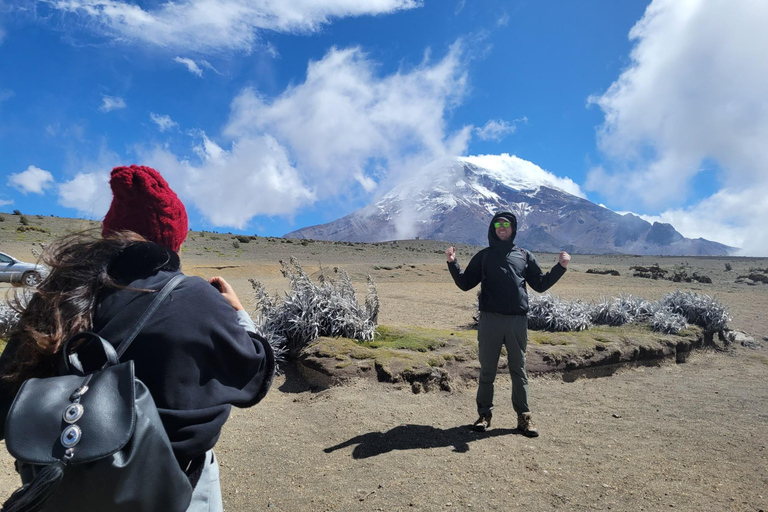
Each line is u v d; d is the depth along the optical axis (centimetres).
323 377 600
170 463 134
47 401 129
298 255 4366
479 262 507
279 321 681
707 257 10869
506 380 654
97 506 125
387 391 583
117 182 175
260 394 168
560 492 365
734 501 356
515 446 453
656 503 352
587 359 712
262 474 395
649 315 955
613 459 427
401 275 2873
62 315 145
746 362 851
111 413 128
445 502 349
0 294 1231
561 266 480
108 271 155
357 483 377
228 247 4631
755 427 516
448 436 473
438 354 656
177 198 190
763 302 1744
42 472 120
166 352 147
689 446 461
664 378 721
